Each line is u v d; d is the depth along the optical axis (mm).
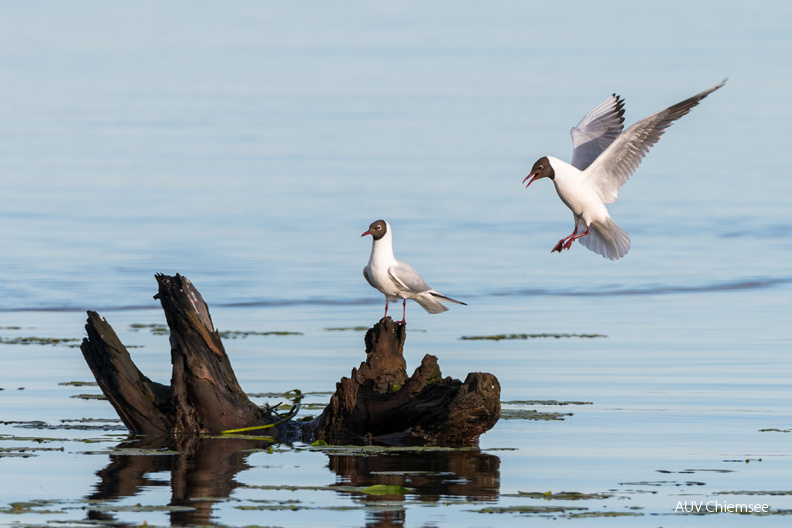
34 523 11055
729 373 19266
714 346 21891
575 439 14992
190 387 15469
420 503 11969
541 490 12516
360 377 15406
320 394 17594
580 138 18844
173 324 15664
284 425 15711
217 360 15633
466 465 13680
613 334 23391
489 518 11422
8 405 17156
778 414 16297
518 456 14125
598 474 13195
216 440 15203
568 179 17562
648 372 19438
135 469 13414
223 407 15531
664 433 15242
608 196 17766
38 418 16359
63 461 13766
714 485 12688
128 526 11031
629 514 11570
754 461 13750
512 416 16250
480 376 14727
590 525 11258
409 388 15055
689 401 17188
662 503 11977
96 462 13742
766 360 20422
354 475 13211
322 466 13680
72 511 11516
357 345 21891
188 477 13047
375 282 17188
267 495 12250
